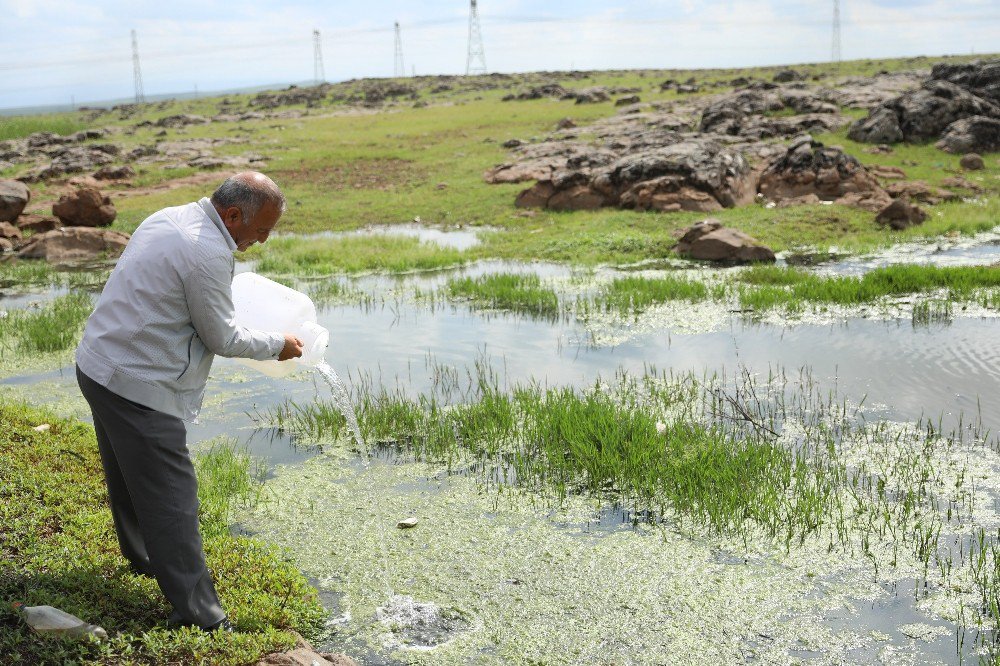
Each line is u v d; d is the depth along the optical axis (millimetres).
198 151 42094
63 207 22250
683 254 17734
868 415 7777
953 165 28875
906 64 80375
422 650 4379
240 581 4668
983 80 35438
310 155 38031
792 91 43594
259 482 6578
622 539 5547
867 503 5941
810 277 13984
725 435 7145
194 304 3816
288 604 4570
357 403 8383
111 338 3773
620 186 23609
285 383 9266
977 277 13414
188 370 3930
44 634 3805
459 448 7219
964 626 4484
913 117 32094
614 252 18125
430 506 6109
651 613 4684
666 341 10773
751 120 36906
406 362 10047
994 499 5965
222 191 3904
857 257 17141
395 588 4996
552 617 4668
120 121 78250
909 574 5012
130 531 4422
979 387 8477
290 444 7410
